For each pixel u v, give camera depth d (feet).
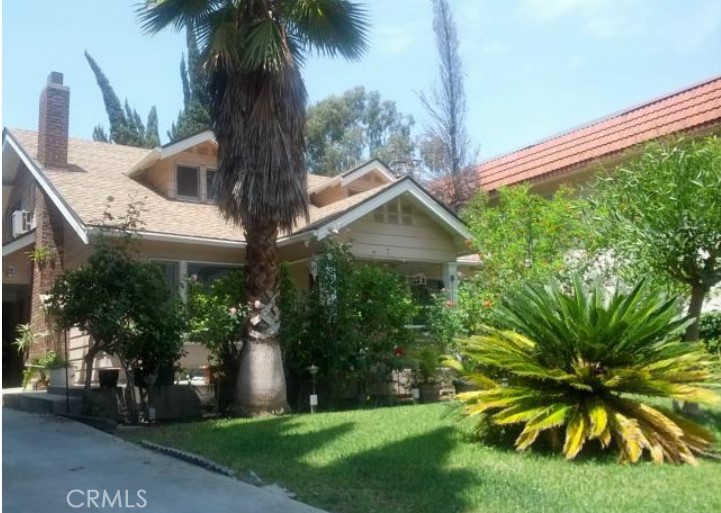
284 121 36.52
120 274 34.99
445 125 95.25
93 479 22.09
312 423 31.96
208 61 36.11
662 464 22.31
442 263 53.98
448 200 90.89
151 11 36.76
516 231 39.93
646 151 31.63
